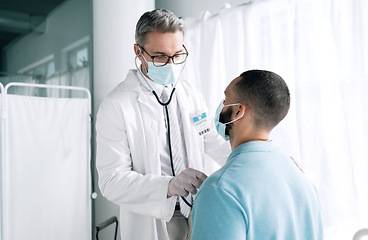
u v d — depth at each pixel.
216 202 0.67
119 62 2.28
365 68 1.38
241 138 0.83
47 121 2.02
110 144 1.29
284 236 0.73
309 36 1.58
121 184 1.19
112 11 2.29
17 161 1.90
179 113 1.40
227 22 2.00
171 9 2.61
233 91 0.83
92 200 2.35
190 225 1.28
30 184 1.95
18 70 2.07
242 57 1.93
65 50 2.24
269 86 0.78
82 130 2.17
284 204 0.74
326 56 1.54
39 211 1.98
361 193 1.42
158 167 1.31
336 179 1.50
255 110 0.79
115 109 1.32
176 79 1.30
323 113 1.53
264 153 0.76
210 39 2.09
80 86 2.30
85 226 2.17
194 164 1.38
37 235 1.97
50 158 2.03
